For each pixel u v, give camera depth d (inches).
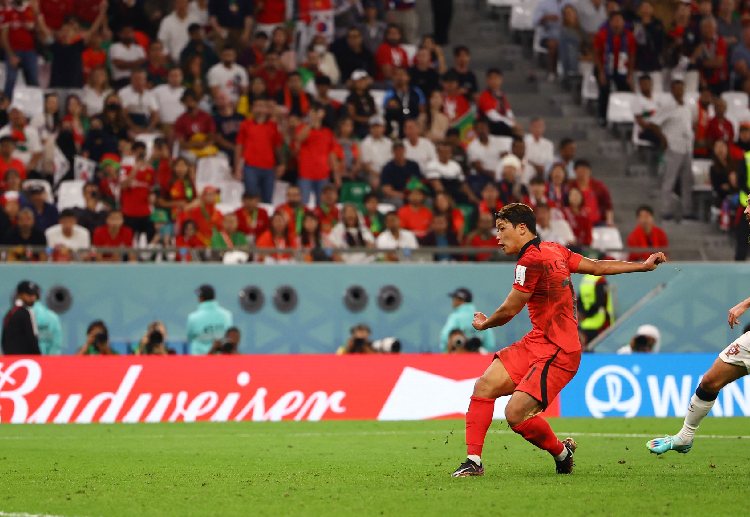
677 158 3282.5
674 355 2287.2
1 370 2181.3
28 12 3196.4
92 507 1041.5
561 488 1126.4
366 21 3447.3
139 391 2202.3
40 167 2923.2
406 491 1121.4
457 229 2783.0
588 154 3440.0
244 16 3324.3
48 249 2496.3
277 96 3105.3
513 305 1170.0
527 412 1174.3
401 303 2503.7
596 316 2503.7
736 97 3548.2
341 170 2997.0
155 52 3201.3
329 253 2586.1
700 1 3602.4
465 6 3919.8
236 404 2217.0
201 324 2431.1
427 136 3157.0
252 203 2701.8
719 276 2519.7
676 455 1491.1
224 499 1085.1
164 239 2726.4
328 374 2244.1
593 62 3560.5
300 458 1499.8
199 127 3046.3
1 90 3159.5
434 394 2255.2
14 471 1362.0
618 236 3002.0
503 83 3641.7
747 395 2255.2
